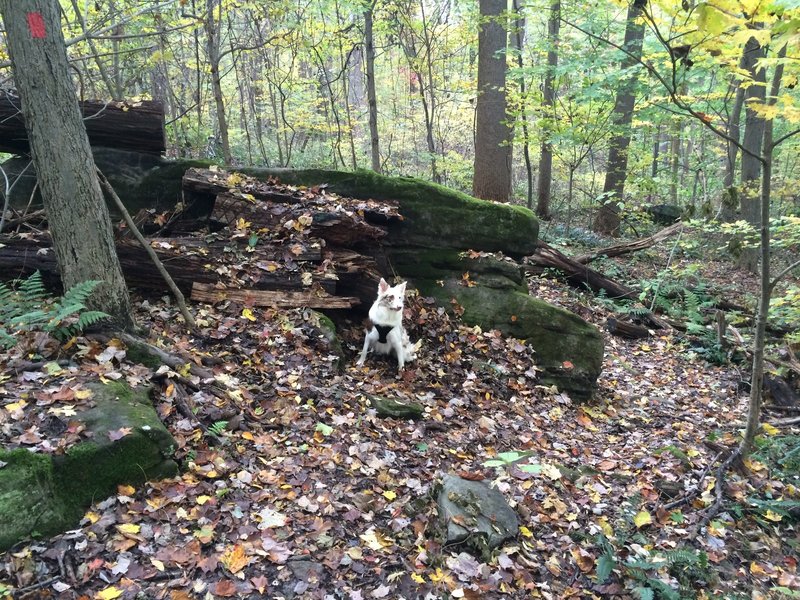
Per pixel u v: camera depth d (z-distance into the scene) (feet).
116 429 12.57
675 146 74.59
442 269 28.60
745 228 34.53
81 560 10.44
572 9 38.78
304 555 11.75
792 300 26.27
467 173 63.31
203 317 20.35
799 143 57.72
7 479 10.67
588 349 25.70
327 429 16.46
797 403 25.67
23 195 24.67
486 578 12.19
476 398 22.13
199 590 10.36
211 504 12.50
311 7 51.90
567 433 21.34
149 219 25.45
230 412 15.64
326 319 22.24
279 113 71.82
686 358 32.01
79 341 15.44
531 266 38.24
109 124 25.03
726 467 18.30
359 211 25.91
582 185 77.00
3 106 23.26
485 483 15.61
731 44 11.17
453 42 60.39
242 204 24.29
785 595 13.32
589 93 38.50
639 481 17.95
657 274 42.24
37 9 13.92
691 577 13.56
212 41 33.68
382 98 90.74
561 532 14.61
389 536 13.00
